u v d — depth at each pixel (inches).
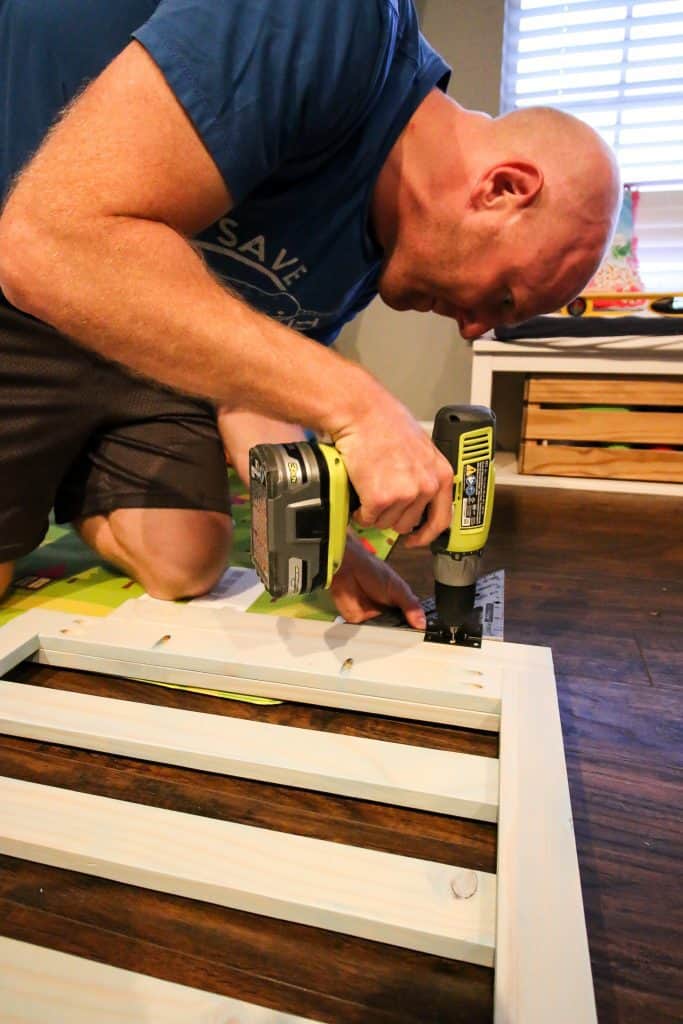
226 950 22.6
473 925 21.6
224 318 24.5
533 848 23.5
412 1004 21.0
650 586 49.1
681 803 29.1
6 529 40.4
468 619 36.7
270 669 33.5
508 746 28.1
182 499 42.0
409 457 26.7
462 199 31.0
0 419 37.9
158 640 35.9
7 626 37.6
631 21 73.9
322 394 25.5
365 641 35.8
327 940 23.0
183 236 25.6
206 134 23.9
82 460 44.1
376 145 30.0
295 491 26.4
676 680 37.7
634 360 65.3
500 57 72.1
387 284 37.5
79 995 20.2
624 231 77.7
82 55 29.5
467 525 32.8
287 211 31.6
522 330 65.8
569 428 70.1
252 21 23.9
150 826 25.5
